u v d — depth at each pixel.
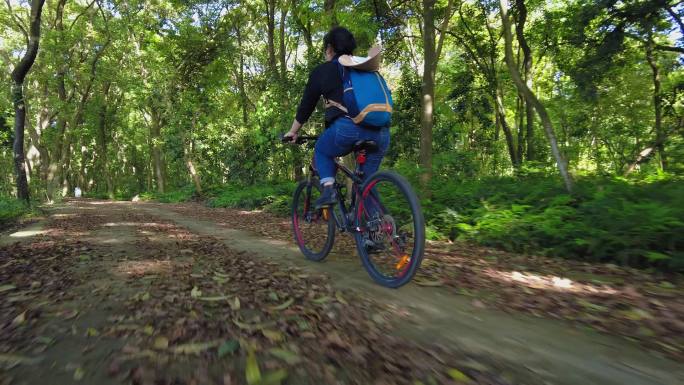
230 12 22.12
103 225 7.98
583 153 22.66
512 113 28.00
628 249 4.39
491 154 20.67
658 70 15.90
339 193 3.83
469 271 3.88
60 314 2.27
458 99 20.14
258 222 8.78
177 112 22.53
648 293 3.21
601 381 1.69
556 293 3.16
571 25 13.17
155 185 43.94
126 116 35.12
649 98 19.73
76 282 3.04
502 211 5.96
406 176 8.55
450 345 2.00
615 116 21.11
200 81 24.19
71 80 25.55
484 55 19.33
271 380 1.54
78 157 44.22
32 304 2.47
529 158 17.55
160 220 9.27
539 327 2.35
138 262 3.83
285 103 16.73
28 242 5.43
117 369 1.60
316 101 3.56
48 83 24.58
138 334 1.96
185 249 4.64
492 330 2.26
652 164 10.55
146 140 37.09
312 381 1.55
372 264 3.43
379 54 3.26
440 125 16.31
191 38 22.22
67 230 7.11
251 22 23.28
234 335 1.96
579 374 1.74
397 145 15.70
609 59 11.88
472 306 2.72
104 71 25.33
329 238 4.00
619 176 8.70
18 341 1.88
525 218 5.64
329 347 1.87
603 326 2.38
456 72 21.55
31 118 29.31
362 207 3.55
